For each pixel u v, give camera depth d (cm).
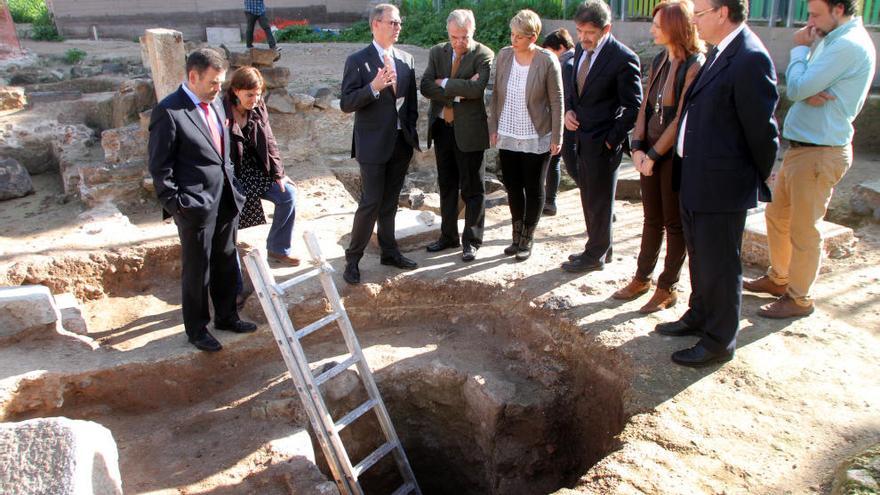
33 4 1869
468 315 558
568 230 668
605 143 495
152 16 1677
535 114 522
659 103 435
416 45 1514
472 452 521
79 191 785
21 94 1013
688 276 553
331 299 446
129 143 776
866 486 310
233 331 509
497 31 1409
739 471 347
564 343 493
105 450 309
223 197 463
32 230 681
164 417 462
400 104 514
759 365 427
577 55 496
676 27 395
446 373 504
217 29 1661
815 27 421
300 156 871
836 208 710
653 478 344
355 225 534
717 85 368
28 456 282
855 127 888
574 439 487
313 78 1078
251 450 425
